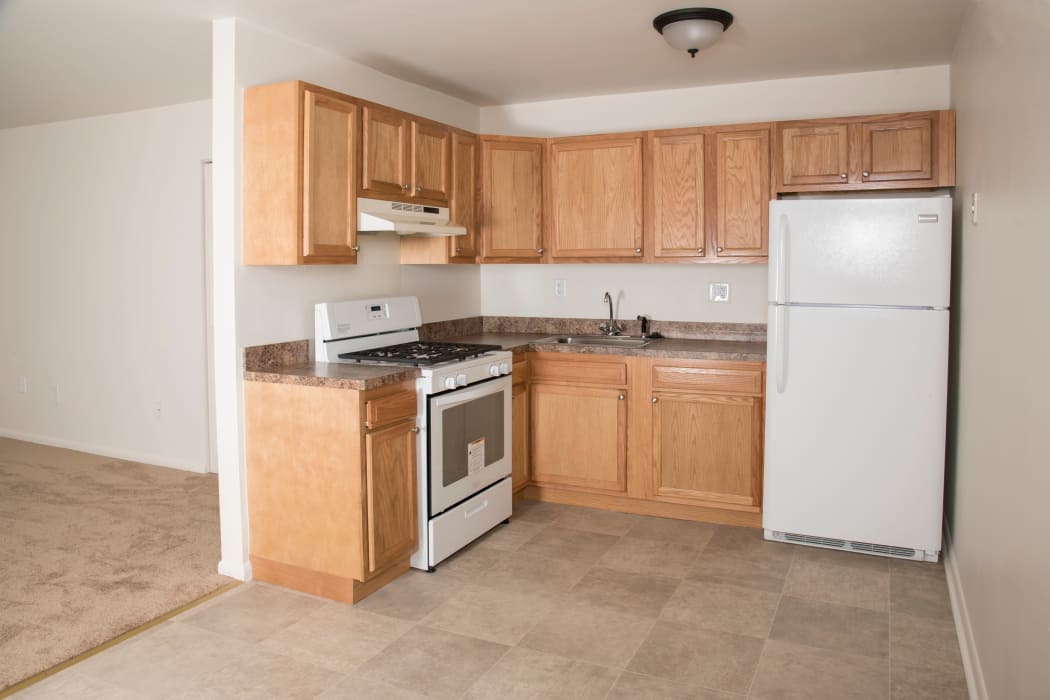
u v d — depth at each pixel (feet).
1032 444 5.51
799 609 9.44
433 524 10.52
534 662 8.21
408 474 10.20
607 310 14.92
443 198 12.63
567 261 13.98
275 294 10.61
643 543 11.71
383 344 12.14
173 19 9.80
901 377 10.70
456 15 9.83
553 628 8.98
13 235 17.72
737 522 12.50
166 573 10.52
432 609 9.49
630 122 14.39
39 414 17.83
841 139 12.05
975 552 8.19
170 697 7.55
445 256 12.92
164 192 15.20
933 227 10.43
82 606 9.49
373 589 10.00
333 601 9.75
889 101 12.71
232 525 10.33
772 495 11.55
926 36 10.88
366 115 10.68
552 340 14.15
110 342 16.40
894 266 10.61
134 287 15.89
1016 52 6.38
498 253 13.82
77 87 13.46
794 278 11.08
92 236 16.38
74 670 8.04
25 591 9.91
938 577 10.37
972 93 9.44
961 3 9.52
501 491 12.28
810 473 11.29
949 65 12.32
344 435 9.42
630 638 8.73
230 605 9.59
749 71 12.75
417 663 8.20
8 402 18.37
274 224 9.76
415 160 11.81
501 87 13.79
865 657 8.28
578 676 7.92
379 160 11.03
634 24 10.29
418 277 13.88
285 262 9.71
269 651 8.45
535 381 13.48
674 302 14.37
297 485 9.82
